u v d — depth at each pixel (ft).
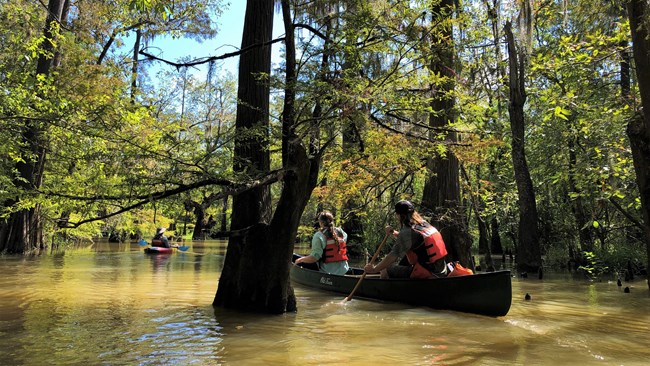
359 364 11.34
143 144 17.43
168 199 16.24
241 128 17.46
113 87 28.63
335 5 19.39
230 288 18.67
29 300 20.27
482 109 26.89
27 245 47.01
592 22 30.30
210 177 15.92
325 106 18.13
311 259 25.86
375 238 43.04
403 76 19.65
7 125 24.76
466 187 36.60
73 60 29.17
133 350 12.42
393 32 18.24
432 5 19.34
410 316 17.85
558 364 11.40
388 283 21.02
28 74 26.45
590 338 14.30
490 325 16.20
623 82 37.04
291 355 12.12
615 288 27.27
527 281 31.45
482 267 42.55
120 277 28.96
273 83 16.94
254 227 18.16
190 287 24.90
